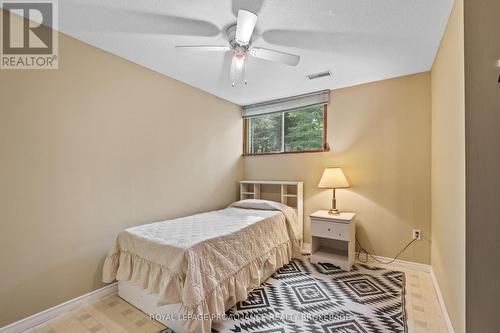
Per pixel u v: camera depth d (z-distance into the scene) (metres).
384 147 2.81
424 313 1.83
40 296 1.77
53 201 1.85
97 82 2.13
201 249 1.72
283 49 2.17
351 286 2.26
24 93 1.71
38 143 1.78
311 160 3.32
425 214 2.56
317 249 3.04
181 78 2.85
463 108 1.29
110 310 1.92
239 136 3.93
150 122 2.57
